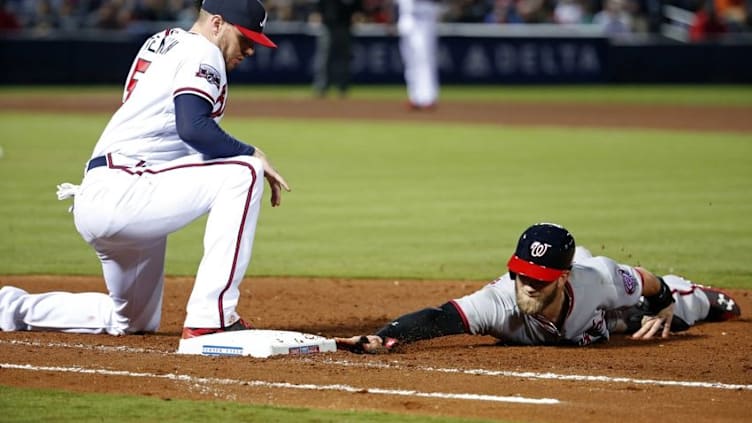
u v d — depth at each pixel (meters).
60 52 109.38
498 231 37.78
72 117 80.31
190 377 18.17
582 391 17.64
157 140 20.61
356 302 27.30
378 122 79.94
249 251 20.36
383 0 119.56
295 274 30.84
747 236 36.38
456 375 18.59
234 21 20.58
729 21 128.00
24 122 76.56
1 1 117.38
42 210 41.28
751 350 21.48
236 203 20.02
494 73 118.75
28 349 20.41
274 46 20.97
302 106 92.06
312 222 39.72
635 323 23.08
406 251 34.34
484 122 81.06
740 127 78.00
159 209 20.03
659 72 120.69
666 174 53.06
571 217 40.31
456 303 20.83
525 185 49.28
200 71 19.94
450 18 120.25
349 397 17.05
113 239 20.42
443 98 103.62
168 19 113.62
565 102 99.56
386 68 117.31
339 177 51.81
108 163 20.39
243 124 77.31
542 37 118.81
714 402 17.11
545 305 20.45
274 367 18.91
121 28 111.56
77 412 16.11
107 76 110.12
